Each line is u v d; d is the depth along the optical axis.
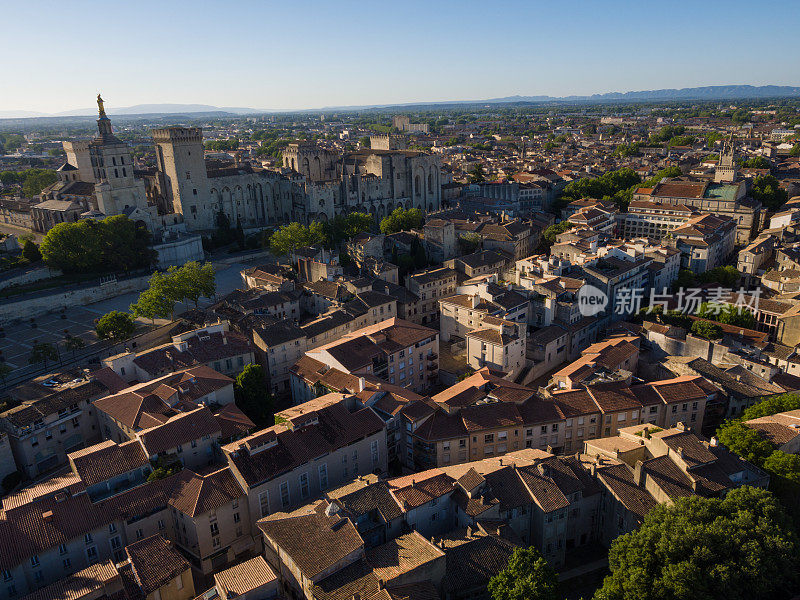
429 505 114.06
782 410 137.88
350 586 96.25
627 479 119.25
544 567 95.50
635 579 91.94
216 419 137.75
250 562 101.31
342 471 131.38
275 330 181.75
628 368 177.50
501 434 139.50
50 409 139.75
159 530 116.19
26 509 107.62
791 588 94.69
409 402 142.75
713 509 101.56
